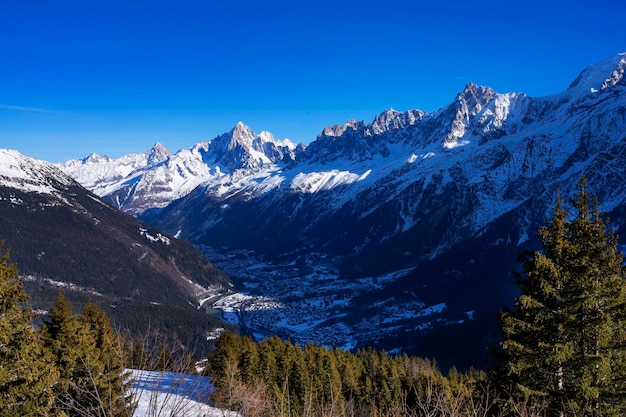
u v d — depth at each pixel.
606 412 17.66
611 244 19.38
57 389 17.67
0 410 17.00
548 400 18.97
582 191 19.91
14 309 19.03
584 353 18.84
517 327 20.06
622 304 18.45
